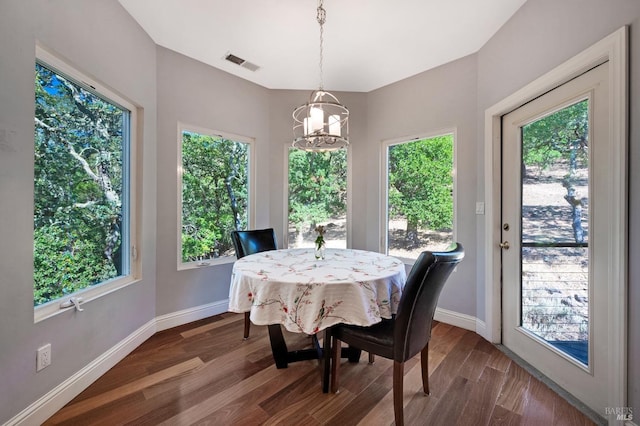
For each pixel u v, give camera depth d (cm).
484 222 223
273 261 185
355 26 204
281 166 310
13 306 123
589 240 146
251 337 224
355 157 312
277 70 270
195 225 262
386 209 304
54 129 151
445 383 164
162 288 237
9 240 121
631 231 119
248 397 151
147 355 195
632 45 118
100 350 172
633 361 118
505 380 167
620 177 122
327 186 320
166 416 138
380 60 249
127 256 207
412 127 275
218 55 246
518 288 197
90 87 170
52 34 140
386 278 147
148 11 192
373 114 306
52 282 149
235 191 290
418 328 133
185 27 209
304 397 151
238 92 282
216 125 267
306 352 187
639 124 115
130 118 208
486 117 218
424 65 256
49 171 148
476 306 235
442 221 263
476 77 234
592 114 143
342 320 135
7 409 120
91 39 164
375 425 132
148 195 222
